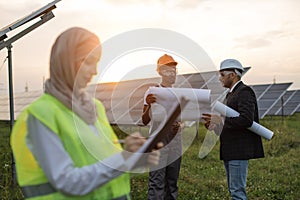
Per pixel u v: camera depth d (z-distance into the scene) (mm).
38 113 1284
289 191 5367
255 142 3760
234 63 3828
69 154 1309
